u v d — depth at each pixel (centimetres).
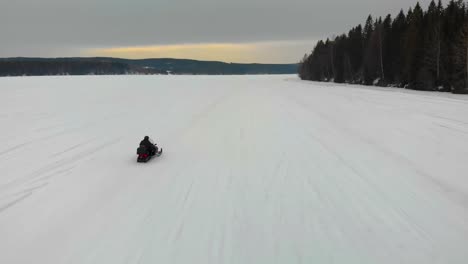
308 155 1025
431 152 1045
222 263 482
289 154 1038
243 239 546
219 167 919
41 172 889
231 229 578
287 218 620
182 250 514
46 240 550
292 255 503
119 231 574
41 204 688
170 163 962
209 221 606
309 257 498
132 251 513
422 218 621
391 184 787
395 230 577
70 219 621
